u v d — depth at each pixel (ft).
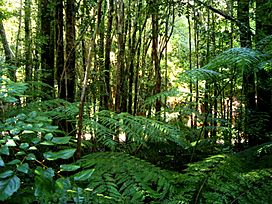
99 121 8.23
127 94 19.42
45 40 15.65
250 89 17.15
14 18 28.66
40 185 3.09
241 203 5.62
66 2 14.47
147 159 11.87
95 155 6.31
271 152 9.95
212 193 5.85
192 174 6.23
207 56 21.65
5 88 5.19
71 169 3.34
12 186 2.97
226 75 8.20
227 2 22.06
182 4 19.11
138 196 5.18
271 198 5.73
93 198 4.24
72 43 14.35
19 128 3.86
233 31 17.76
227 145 15.53
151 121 7.68
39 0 18.06
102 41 20.12
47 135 3.68
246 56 6.44
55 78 14.98
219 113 23.03
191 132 13.09
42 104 7.89
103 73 18.26
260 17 14.85
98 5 6.40
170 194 5.81
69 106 7.61
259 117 16.25
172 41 32.78
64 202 3.80
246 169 8.01
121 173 5.64
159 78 20.36
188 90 26.76
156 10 18.35
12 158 4.93
